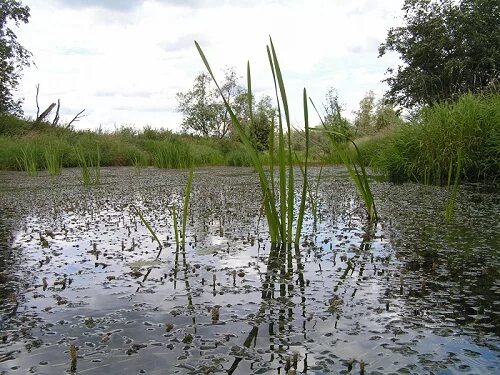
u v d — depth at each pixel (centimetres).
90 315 165
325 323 153
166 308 171
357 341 138
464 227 320
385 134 1155
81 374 121
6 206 500
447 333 143
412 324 151
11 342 142
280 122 256
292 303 173
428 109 814
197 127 3800
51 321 159
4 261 248
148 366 125
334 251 259
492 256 238
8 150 1385
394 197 520
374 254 250
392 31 2219
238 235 315
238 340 141
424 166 718
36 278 215
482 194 530
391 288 190
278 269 224
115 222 375
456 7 2012
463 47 1900
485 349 131
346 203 480
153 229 342
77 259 251
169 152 1558
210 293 188
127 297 185
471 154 679
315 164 1636
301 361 126
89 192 648
